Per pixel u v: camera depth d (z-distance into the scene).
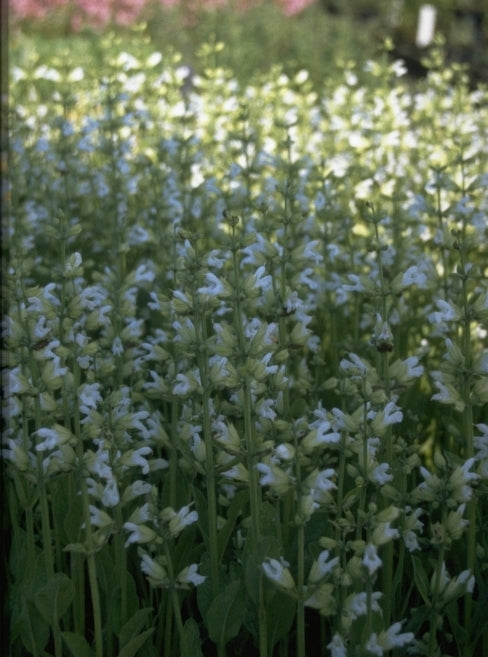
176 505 3.02
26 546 2.74
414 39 19.16
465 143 4.54
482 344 4.25
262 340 2.49
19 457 2.50
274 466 2.33
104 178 5.00
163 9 16.95
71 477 2.75
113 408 2.72
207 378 2.58
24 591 2.57
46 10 16.67
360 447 2.59
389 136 5.22
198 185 4.69
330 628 2.81
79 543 2.43
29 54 5.91
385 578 2.70
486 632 2.74
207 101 5.80
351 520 2.46
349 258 4.50
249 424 2.47
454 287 3.51
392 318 3.65
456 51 16.95
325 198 4.26
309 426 2.69
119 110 5.22
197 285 2.62
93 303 2.78
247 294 2.50
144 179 4.90
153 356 2.95
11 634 2.61
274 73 6.20
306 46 15.36
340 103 6.01
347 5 20.80
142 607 2.87
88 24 16.69
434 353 4.19
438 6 18.92
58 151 4.98
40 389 2.54
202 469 2.61
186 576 2.47
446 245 3.82
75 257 2.76
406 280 2.95
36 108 5.95
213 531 2.61
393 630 2.32
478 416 3.48
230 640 2.73
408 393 3.59
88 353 2.56
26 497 2.80
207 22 16.50
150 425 2.90
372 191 4.74
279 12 17.55
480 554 2.84
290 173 4.43
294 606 2.55
